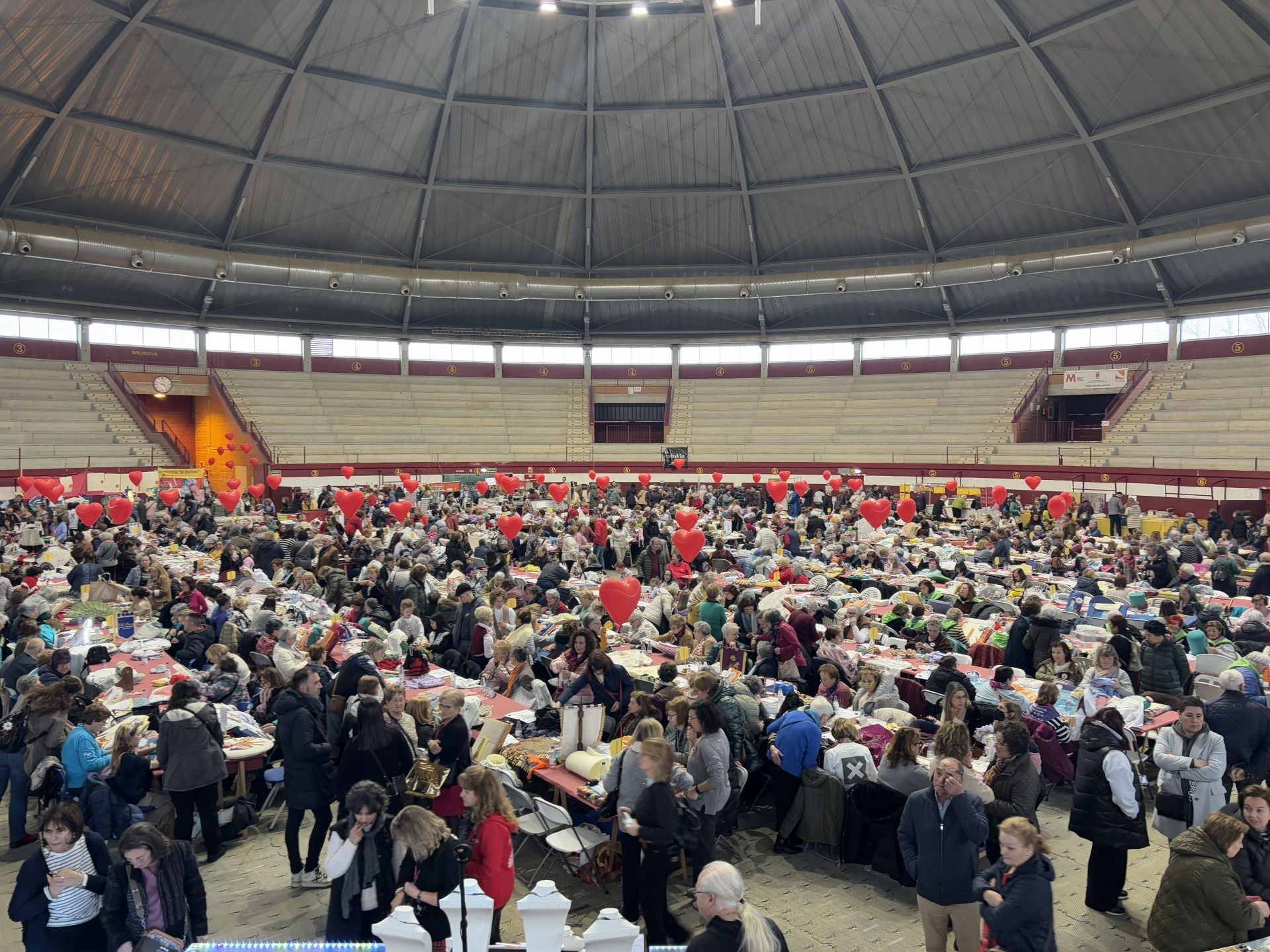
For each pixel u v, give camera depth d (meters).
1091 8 25.83
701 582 15.75
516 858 9.07
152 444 39.19
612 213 39.59
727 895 4.88
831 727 9.84
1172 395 39.19
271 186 34.62
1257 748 8.58
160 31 25.56
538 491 39.19
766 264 40.62
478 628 12.70
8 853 9.16
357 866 6.02
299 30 28.08
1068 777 10.34
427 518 29.17
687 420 49.59
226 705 10.40
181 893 5.73
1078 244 35.06
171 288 40.78
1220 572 18.17
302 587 16.52
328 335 46.22
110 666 12.00
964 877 6.23
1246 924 5.75
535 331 49.06
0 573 16.09
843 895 8.30
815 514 29.70
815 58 31.19
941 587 18.55
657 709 9.35
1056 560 20.72
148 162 31.25
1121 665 11.94
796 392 49.31
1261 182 29.78
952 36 28.66
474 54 31.22
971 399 44.94
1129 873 8.84
